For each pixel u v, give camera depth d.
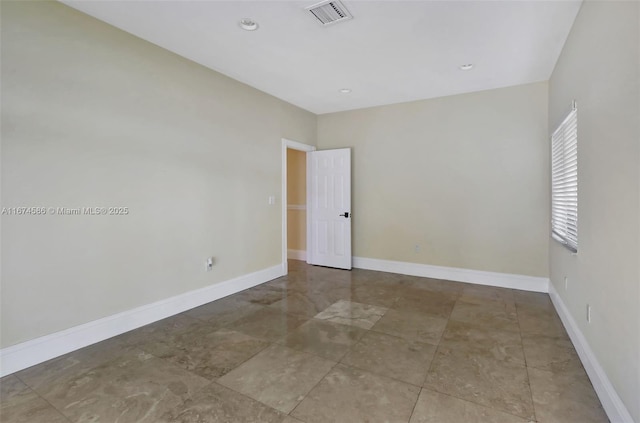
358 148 4.98
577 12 2.33
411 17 2.40
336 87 3.96
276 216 4.42
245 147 3.88
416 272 4.59
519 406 1.73
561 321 2.90
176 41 2.80
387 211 4.79
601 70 1.84
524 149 3.84
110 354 2.32
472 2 2.22
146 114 2.82
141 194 2.80
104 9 2.33
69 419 1.65
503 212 3.98
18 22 2.07
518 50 2.93
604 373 1.76
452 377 2.01
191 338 2.58
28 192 2.14
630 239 1.46
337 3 2.23
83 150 2.41
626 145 1.50
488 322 2.89
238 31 2.62
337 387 1.91
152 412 1.69
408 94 4.23
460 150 4.22
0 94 2.01
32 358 2.16
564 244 2.76
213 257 3.50
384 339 2.55
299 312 3.16
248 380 1.99
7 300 2.06
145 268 2.85
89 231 2.46
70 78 2.32
